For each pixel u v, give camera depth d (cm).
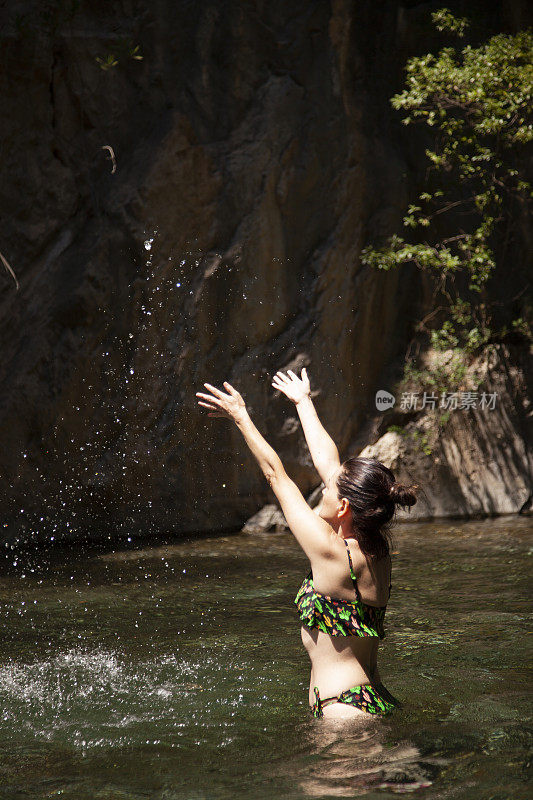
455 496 1009
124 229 898
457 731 317
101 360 892
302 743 309
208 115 955
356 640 324
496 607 563
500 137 1037
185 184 924
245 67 970
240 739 324
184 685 409
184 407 920
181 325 923
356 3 1023
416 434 1017
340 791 264
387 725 319
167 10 939
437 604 577
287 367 972
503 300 1081
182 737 332
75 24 895
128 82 928
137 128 932
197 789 275
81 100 901
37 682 418
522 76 982
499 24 1086
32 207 884
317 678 329
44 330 876
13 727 351
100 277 888
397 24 1051
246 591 639
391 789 264
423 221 1024
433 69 985
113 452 897
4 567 743
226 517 948
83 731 344
